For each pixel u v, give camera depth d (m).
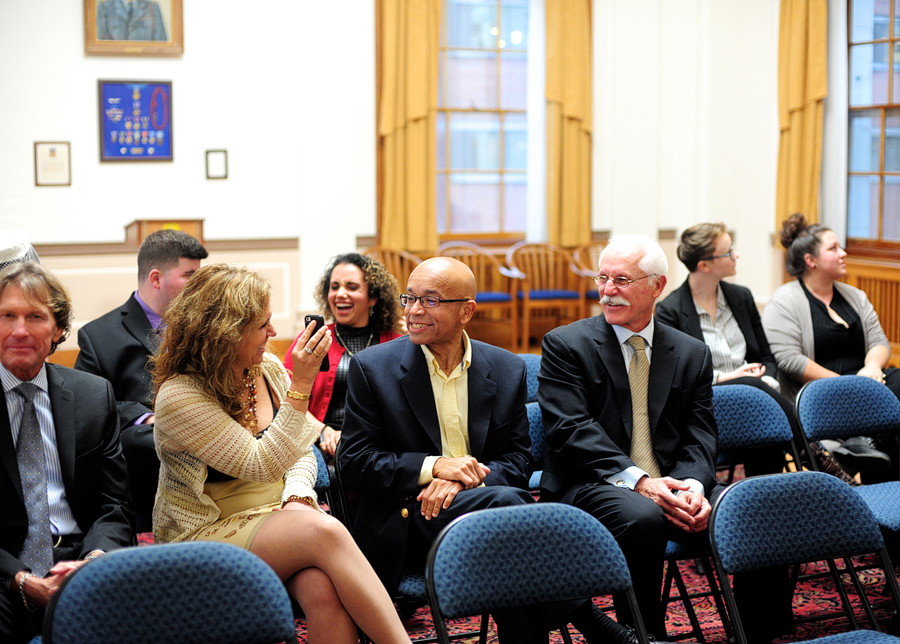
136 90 6.42
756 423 3.01
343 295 3.27
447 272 2.50
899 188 6.39
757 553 2.05
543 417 2.76
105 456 2.28
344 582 2.02
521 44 7.31
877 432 3.16
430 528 2.34
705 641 2.70
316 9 6.71
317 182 6.85
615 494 2.48
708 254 3.72
